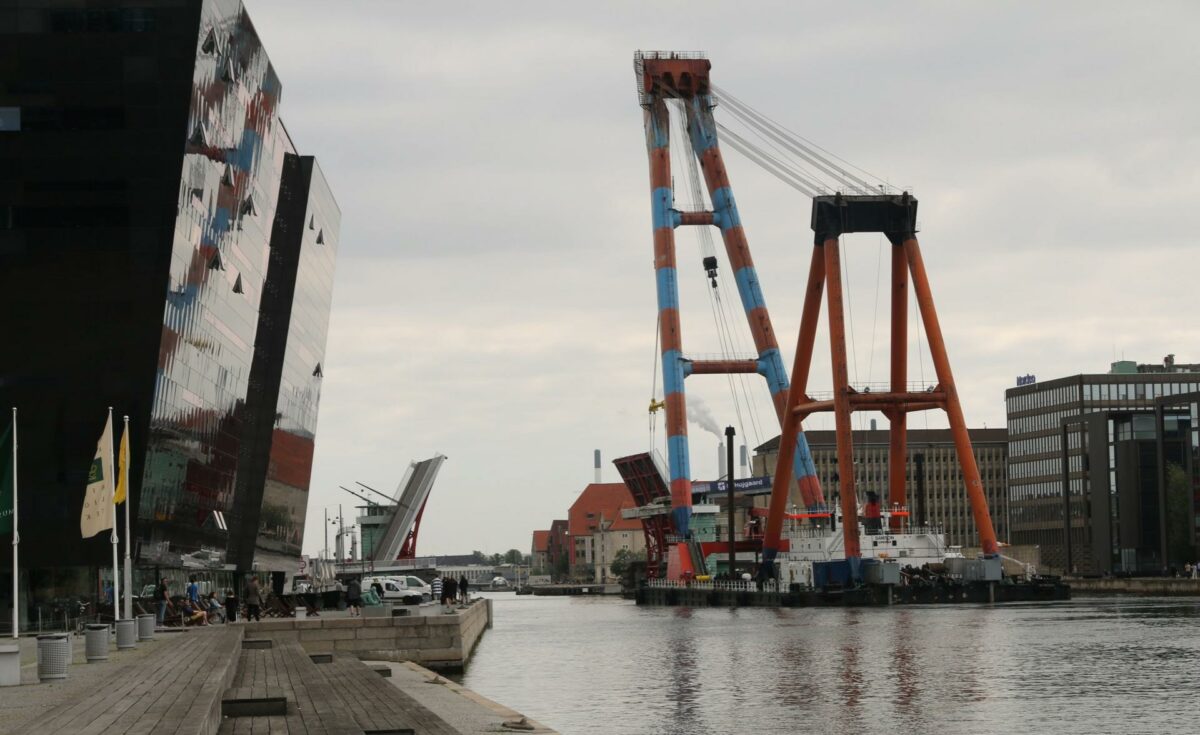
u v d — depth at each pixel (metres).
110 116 72.94
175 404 78.31
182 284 76.31
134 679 30.94
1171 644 72.94
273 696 30.06
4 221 72.62
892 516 127.31
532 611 167.38
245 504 115.00
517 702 50.25
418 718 27.38
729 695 51.25
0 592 72.06
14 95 72.44
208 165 78.94
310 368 132.12
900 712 45.25
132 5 72.62
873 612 111.38
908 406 121.56
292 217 117.94
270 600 78.94
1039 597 123.19
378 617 63.62
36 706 26.56
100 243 72.75
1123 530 193.00
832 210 117.81
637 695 51.97
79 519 72.56
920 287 117.94
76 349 72.81
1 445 40.94
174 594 86.25
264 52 91.38
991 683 54.06
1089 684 53.31
